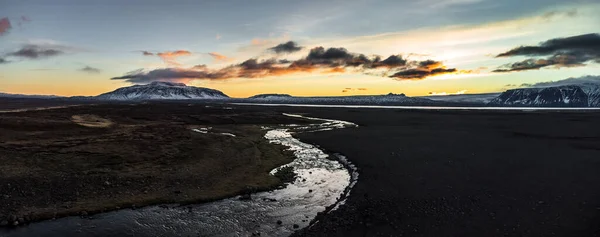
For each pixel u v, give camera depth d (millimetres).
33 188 26734
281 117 109938
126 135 47562
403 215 22750
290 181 31891
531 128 77750
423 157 41094
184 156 38844
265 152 46312
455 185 29141
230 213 23672
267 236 19906
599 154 42625
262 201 26250
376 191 27953
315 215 23234
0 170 29531
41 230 20484
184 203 25578
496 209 23500
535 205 24125
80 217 22625
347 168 37062
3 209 22875
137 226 21406
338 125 89875
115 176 30672
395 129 76750
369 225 21188
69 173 30453
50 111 84750
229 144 48719
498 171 33750
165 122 84188
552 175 32031
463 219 21922
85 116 76312
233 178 32406
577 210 23094
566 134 65000
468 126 84125
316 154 45531
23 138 41906
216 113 120750
